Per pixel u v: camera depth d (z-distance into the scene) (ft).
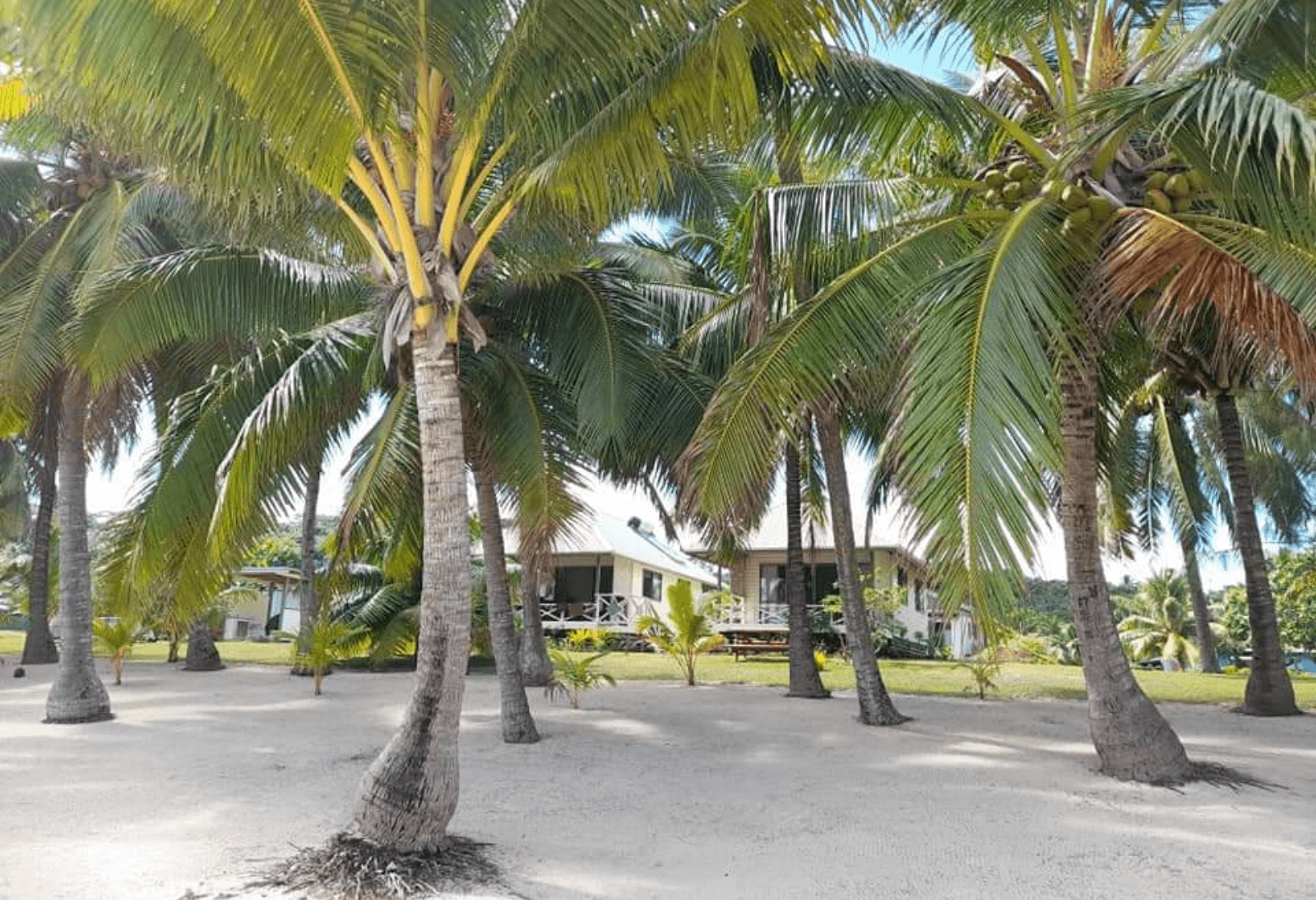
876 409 34.94
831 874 16.31
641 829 19.54
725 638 83.97
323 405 28.66
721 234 44.60
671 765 26.96
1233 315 19.89
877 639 78.48
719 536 29.32
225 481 24.22
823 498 52.95
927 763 27.20
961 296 18.71
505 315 32.68
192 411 29.71
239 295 30.89
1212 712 41.11
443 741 17.26
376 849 16.35
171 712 39.22
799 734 33.19
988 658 46.21
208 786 23.66
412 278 18.61
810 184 26.35
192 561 27.94
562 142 19.20
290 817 20.24
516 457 29.53
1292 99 22.38
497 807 21.54
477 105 17.49
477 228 20.94
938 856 17.40
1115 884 15.69
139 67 15.15
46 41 14.87
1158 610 133.90
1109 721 24.80
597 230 24.07
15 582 112.98
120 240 33.71
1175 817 20.30
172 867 16.44
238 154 18.34
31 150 35.50
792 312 23.25
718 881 15.94
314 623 52.60
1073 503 25.77
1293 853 17.47
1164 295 19.02
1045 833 18.98
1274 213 17.37
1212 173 18.48
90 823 19.67
